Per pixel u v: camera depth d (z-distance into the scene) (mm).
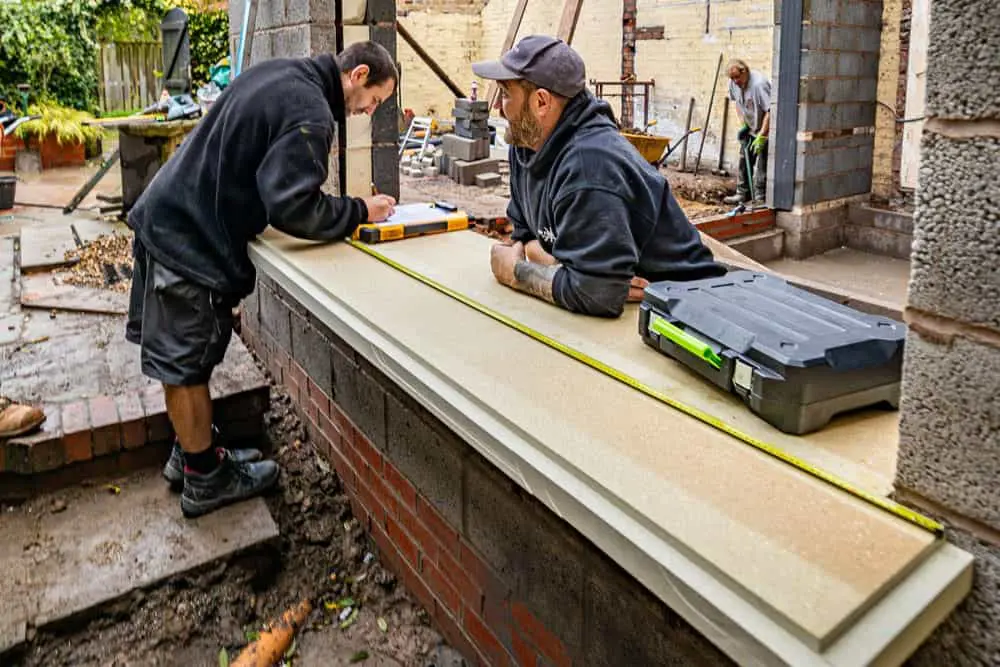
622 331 1811
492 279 2242
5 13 10070
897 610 917
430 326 1859
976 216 910
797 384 1252
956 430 980
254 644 2250
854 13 7105
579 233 1826
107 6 11164
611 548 1134
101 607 2131
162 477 2682
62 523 2428
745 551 1004
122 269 4258
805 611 900
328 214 2447
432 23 13867
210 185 2221
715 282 1707
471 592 1988
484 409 1444
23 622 2035
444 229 2832
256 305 3490
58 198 6906
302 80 2238
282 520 2652
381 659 2242
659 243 1967
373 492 2490
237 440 2879
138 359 3127
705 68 10094
